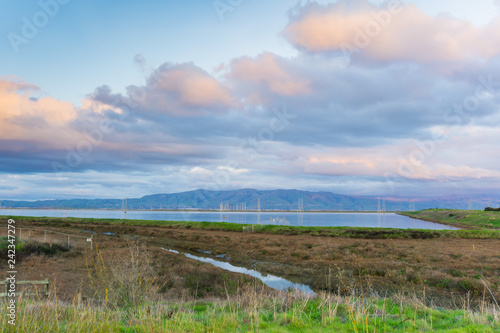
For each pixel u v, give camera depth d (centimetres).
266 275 3139
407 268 2928
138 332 843
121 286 1093
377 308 1266
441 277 2508
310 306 1298
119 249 3928
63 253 3500
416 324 1033
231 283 2442
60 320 881
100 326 829
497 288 2164
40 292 1380
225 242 5634
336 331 947
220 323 977
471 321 1061
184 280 2450
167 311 1066
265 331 934
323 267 3325
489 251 4075
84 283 2022
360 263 3328
